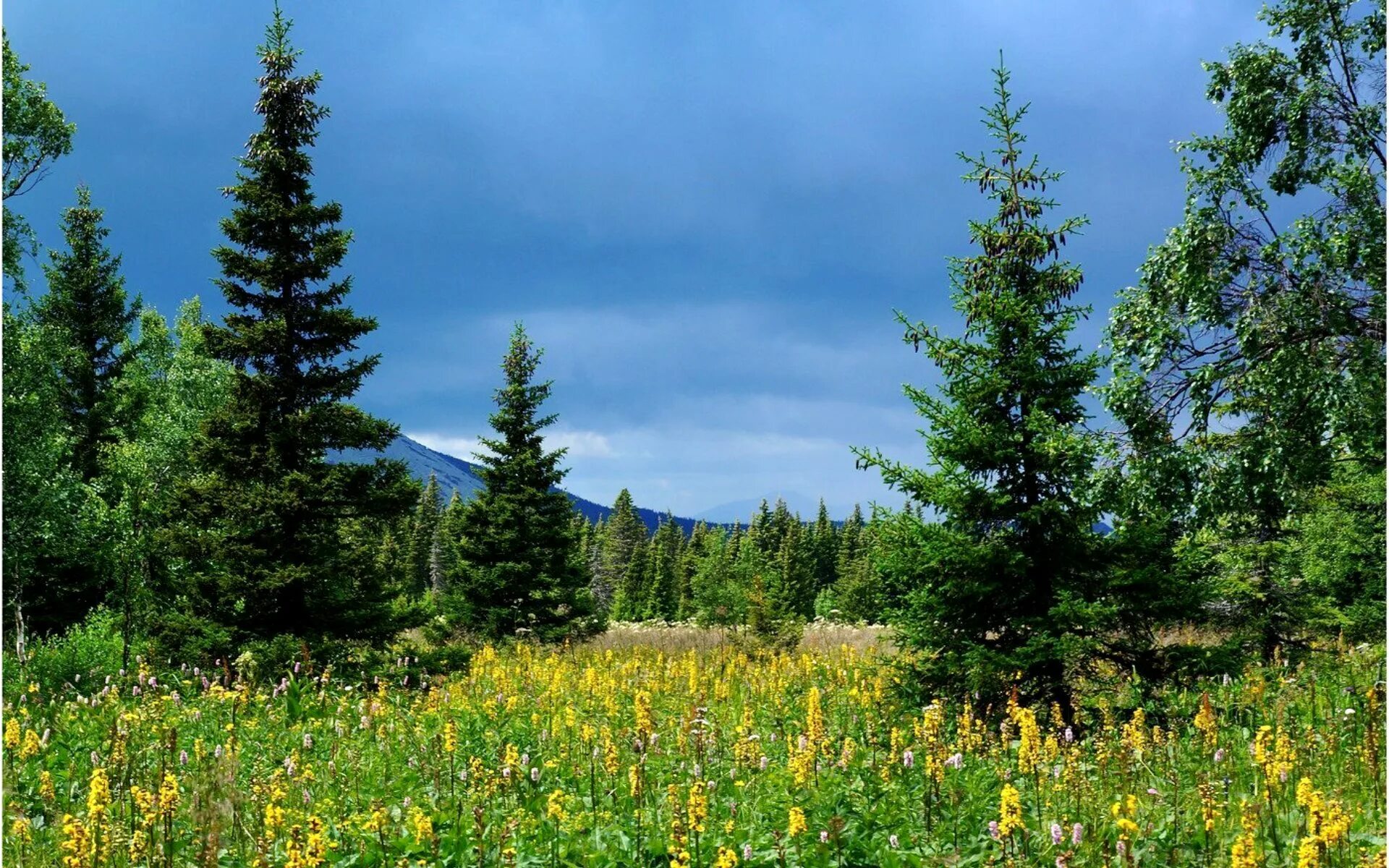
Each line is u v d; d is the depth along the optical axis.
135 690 11.78
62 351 28.16
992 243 11.40
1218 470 12.22
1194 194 13.27
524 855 5.71
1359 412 11.47
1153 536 10.50
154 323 34.31
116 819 6.09
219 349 17.12
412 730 10.02
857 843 5.80
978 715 10.22
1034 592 10.68
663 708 11.20
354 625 16.45
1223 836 5.66
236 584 15.71
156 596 18.41
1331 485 16.44
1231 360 12.80
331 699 12.91
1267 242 12.92
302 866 5.04
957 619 10.86
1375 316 12.23
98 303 37.38
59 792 7.48
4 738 8.45
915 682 10.93
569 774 7.82
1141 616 10.41
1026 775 7.25
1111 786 7.04
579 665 17.83
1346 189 12.77
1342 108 13.46
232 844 6.04
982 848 5.62
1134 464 12.26
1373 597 17.11
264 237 17.70
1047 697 10.52
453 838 5.96
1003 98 11.49
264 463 16.92
